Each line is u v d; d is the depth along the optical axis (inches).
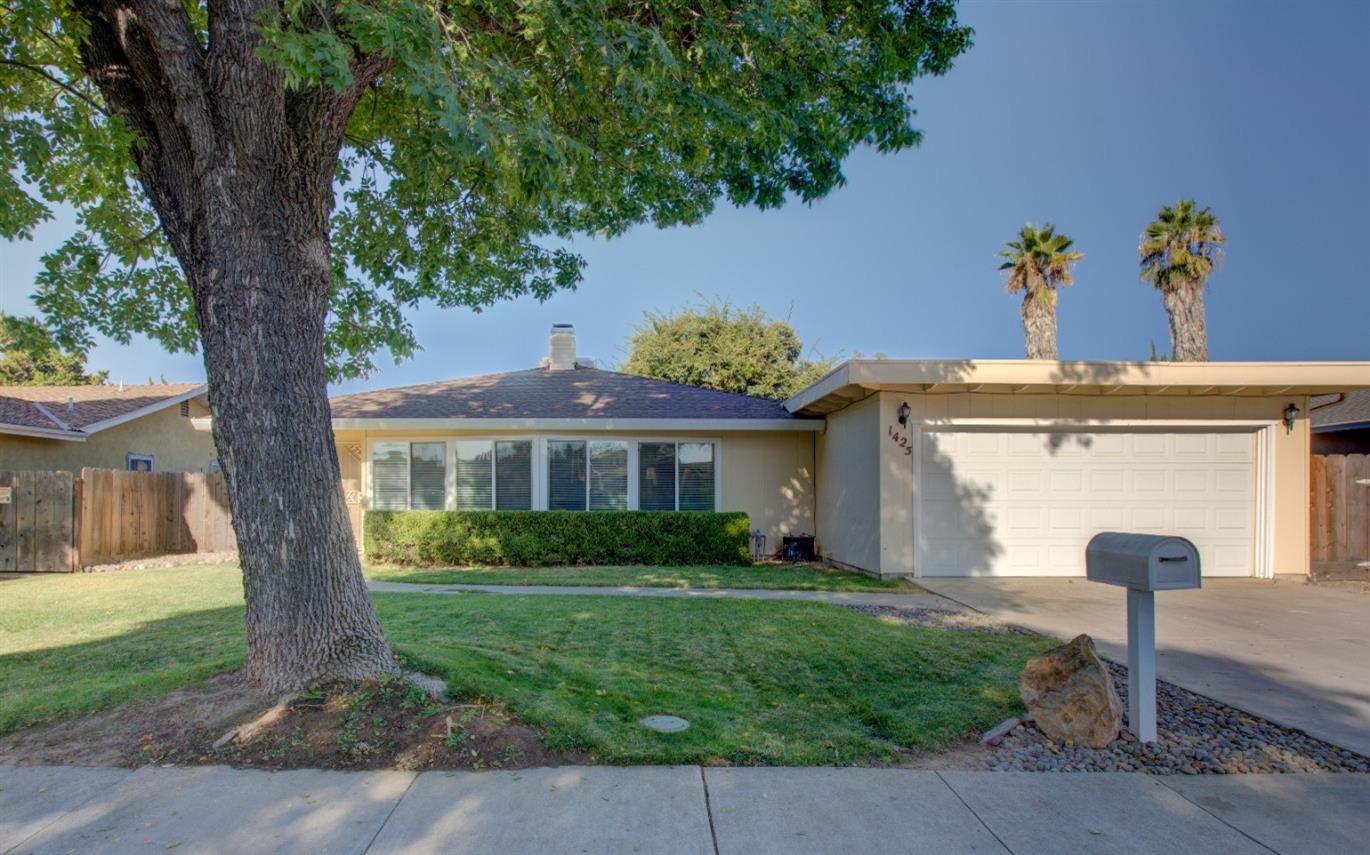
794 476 567.2
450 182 307.4
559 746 160.2
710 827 128.7
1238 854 121.1
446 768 150.6
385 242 330.0
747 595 367.9
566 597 356.5
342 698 175.0
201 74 176.6
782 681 212.4
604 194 310.7
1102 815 134.7
